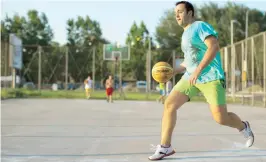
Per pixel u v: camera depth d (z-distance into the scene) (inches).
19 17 2832.2
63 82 1657.2
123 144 256.1
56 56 1631.4
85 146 248.1
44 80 1672.0
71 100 997.8
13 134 304.7
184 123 393.4
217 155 215.3
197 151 228.1
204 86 193.6
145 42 2632.9
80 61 1688.0
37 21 2842.0
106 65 1889.8
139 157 211.3
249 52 841.5
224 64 1035.3
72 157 211.8
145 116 479.2
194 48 193.5
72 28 3070.9
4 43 1034.7
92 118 447.5
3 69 1027.3
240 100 925.8
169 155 204.2
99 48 1840.6
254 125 378.3
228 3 2551.7
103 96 1246.9
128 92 1732.3
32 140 273.3
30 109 597.9
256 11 2498.8
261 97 784.9
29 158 209.0
